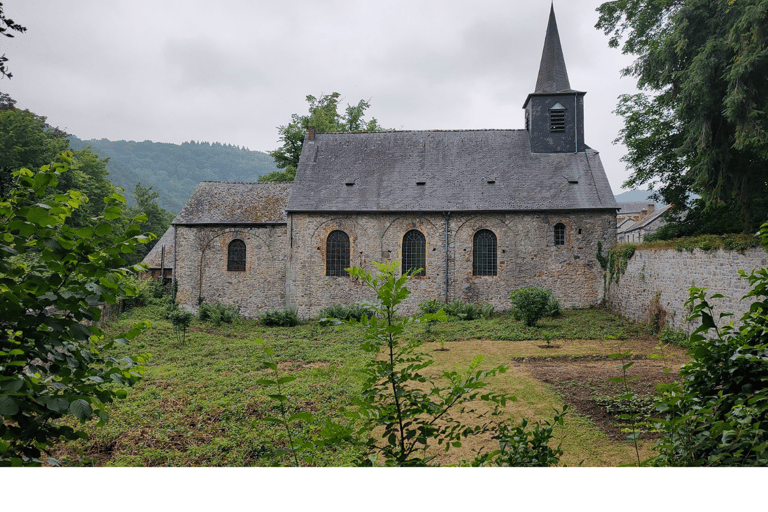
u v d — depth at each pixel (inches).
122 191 130.0
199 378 481.1
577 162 978.1
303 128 1385.3
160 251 1198.9
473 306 880.9
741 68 499.8
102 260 124.4
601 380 445.1
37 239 114.3
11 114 1077.1
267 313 898.7
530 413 359.9
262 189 1077.8
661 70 659.4
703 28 601.0
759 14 480.4
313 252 959.0
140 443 307.3
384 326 120.4
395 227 954.1
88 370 124.9
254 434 315.0
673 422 120.5
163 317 877.2
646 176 898.7
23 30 196.2
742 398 127.6
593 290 916.0
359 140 1067.3
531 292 753.0
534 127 1004.6
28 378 112.4
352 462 263.3
